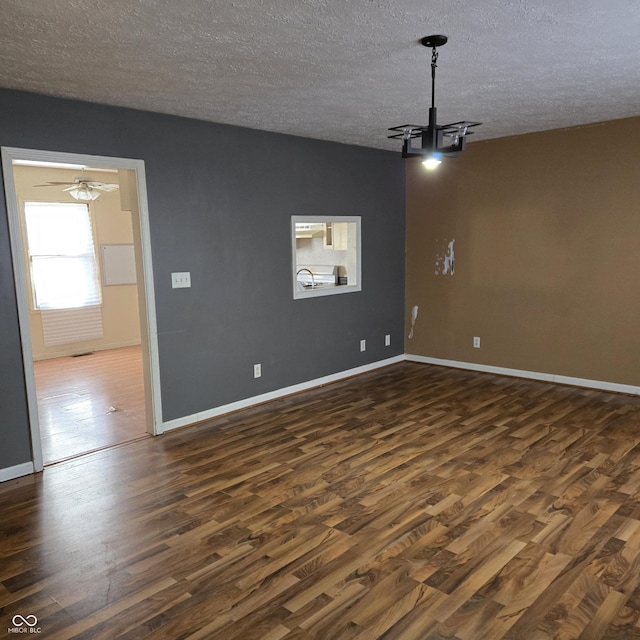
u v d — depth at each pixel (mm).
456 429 4301
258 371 5031
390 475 3500
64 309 7473
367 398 5180
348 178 5672
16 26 2412
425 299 6410
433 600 2299
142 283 4188
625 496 3158
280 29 2500
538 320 5566
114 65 2967
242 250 4781
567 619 2170
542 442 3988
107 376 6371
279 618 2209
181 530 2896
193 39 2605
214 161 4496
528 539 2738
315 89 3512
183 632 2143
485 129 5098
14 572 2557
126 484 3469
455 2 2240
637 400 4918
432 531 2832
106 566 2590
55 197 7309
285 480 3465
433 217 6207
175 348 4391
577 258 5238
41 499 3285
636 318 4969
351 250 5996
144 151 4059
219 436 4277
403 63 3016
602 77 3357
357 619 2193
